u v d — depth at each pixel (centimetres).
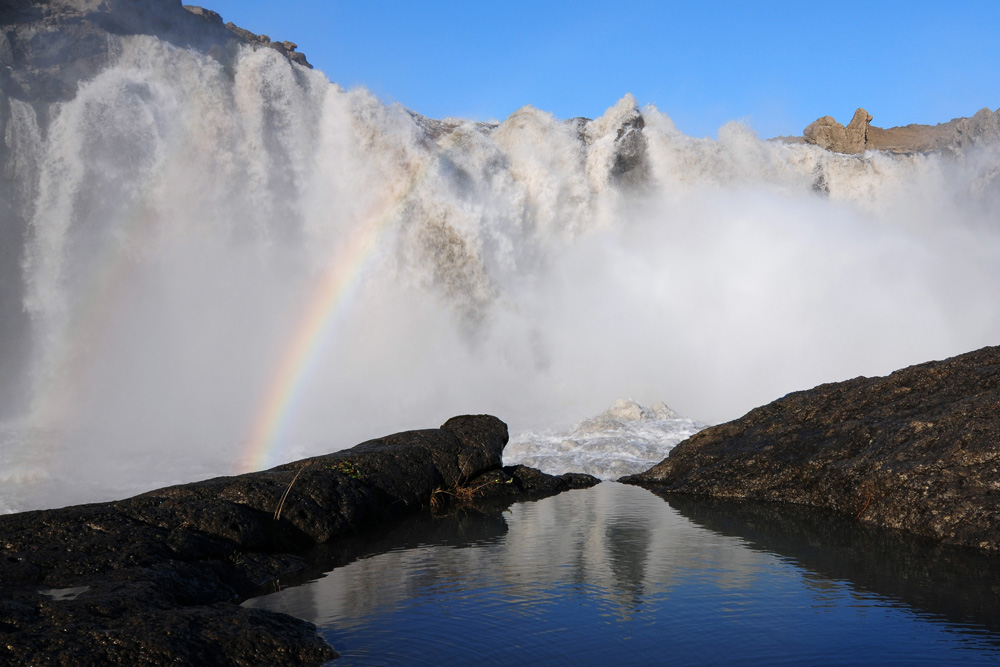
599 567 639
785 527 784
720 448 1063
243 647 449
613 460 1209
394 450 977
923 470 771
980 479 732
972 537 688
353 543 765
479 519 872
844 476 866
